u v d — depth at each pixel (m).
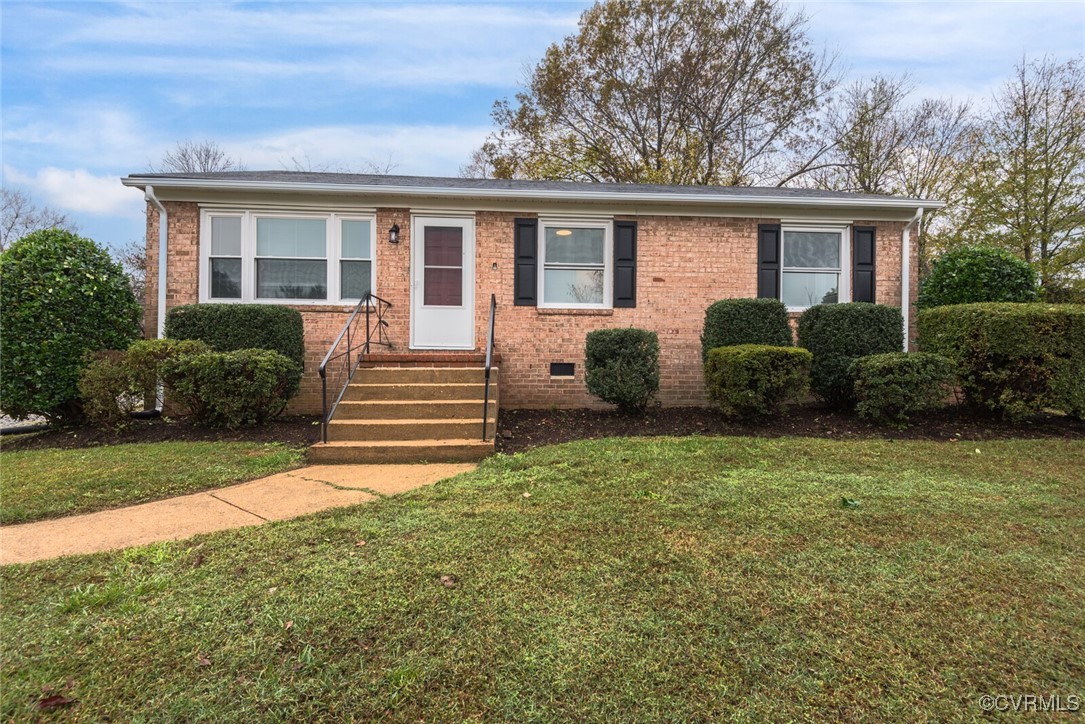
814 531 3.28
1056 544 3.11
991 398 6.67
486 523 3.44
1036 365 6.41
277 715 1.77
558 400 8.30
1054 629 2.25
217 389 6.18
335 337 8.08
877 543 3.11
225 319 7.05
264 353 6.50
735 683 1.93
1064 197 15.81
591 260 8.51
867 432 6.36
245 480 4.62
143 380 6.38
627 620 2.31
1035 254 16.52
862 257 8.60
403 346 8.20
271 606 2.42
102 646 2.13
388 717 1.77
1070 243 15.96
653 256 8.43
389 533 3.28
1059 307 6.53
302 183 7.75
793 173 21.23
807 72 20.20
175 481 4.45
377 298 7.73
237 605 2.43
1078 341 6.39
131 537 3.29
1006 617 2.34
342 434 5.74
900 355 6.48
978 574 2.73
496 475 4.61
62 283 6.88
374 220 8.16
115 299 7.48
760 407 6.41
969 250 8.44
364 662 2.04
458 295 8.31
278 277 8.11
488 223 8.29
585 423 7.01
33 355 6.67
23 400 6.64
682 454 5.19
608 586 2.60
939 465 4.82
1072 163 15.56
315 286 8.16
